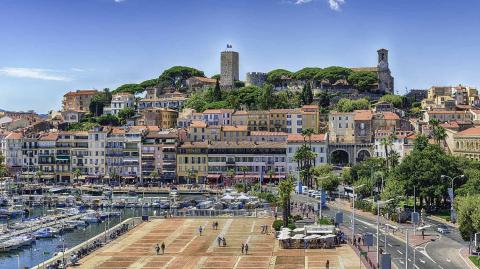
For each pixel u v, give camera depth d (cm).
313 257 15425
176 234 19512
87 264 15350
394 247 16000
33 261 17038
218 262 15300
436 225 19375
